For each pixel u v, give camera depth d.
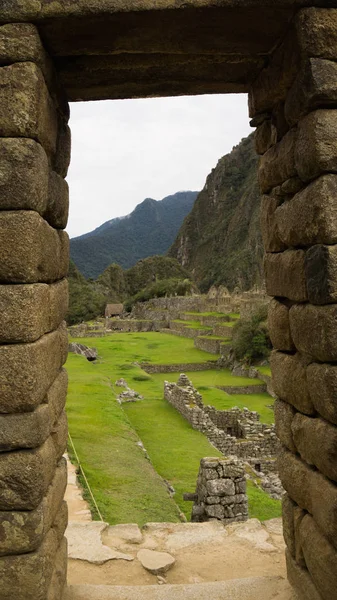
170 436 19.12
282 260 4.79
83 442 14.56
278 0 3.90
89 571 5.70
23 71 3.86
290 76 4.36
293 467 4.73
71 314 116.56
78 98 5.36
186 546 6.36
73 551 6.07
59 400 4.71
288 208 4.58
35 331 3.88
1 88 3.84
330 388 3.85
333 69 3.94
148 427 20.50
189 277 167.50
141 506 10.56
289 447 4.88
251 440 20.16
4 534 3.87
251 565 5.90
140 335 74.75
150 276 164.00
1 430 3.84
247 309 57.19
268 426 21.77
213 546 6.37
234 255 194.00
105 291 149.12
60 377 4.86
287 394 4.80
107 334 76.19
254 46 4.53
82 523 6.83
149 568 5.69
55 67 4.68
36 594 3.90
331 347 3.83
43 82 4.11
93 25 4.05
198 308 92.50
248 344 44.78
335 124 3.95
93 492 10.93
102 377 28.20
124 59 4.71
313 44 3.93
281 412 5.00
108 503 10.43
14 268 3.84
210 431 19.67
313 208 4.00
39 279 4.09
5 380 3.82
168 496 11.48
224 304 81.81
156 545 6.39
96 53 4.45
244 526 6.88
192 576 5.68
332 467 3.94
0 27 3.89
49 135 4.36
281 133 4.89
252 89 5.25
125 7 3.89
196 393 23.42
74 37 4.18
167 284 127.06
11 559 3.88
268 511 12.60
